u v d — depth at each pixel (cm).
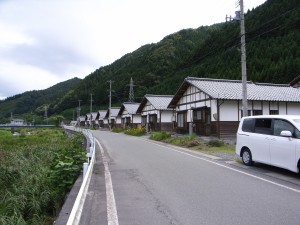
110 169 1026
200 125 2595
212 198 645
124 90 7938
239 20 1592
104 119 6631
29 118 12225
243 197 650
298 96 2614
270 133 960
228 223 492
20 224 703
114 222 505
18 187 1020
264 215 530
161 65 7412
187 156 1333
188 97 2833
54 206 789
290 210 557
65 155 1041
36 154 1753
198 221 504
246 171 961
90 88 10719
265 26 4153
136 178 866
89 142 1641
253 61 5450
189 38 8069
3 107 16712
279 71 4756
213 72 5625
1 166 1373
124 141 2275
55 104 12644
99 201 632
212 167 1040
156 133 2478
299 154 826
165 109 3572
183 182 804
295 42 5438
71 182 843
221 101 2311
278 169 995
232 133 2342
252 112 2431
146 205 601
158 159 1245
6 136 3609
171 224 492
